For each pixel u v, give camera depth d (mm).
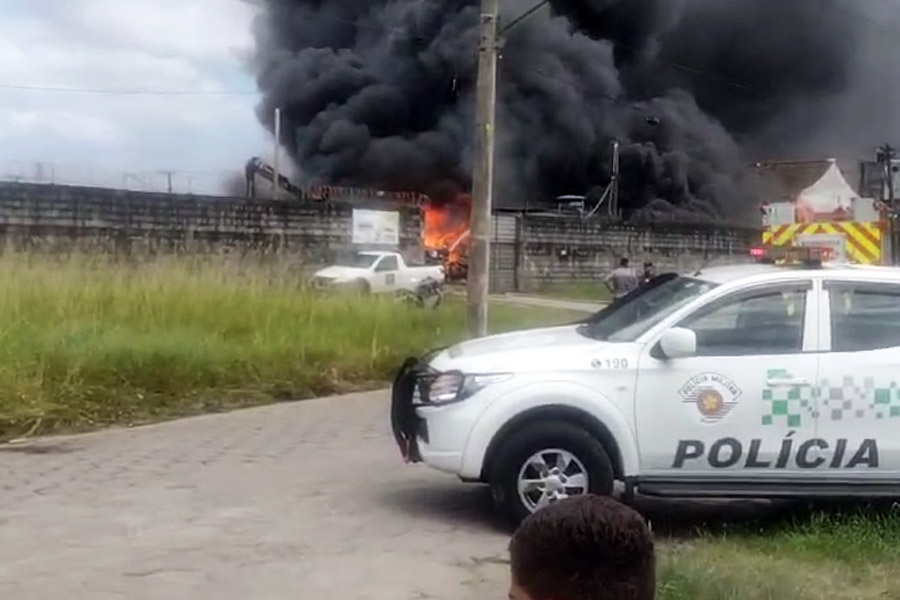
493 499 8148
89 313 14969
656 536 8047
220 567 7000
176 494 8898
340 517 8297
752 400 7824
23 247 21516
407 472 9867
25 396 11719
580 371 7852
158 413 12500
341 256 40344
